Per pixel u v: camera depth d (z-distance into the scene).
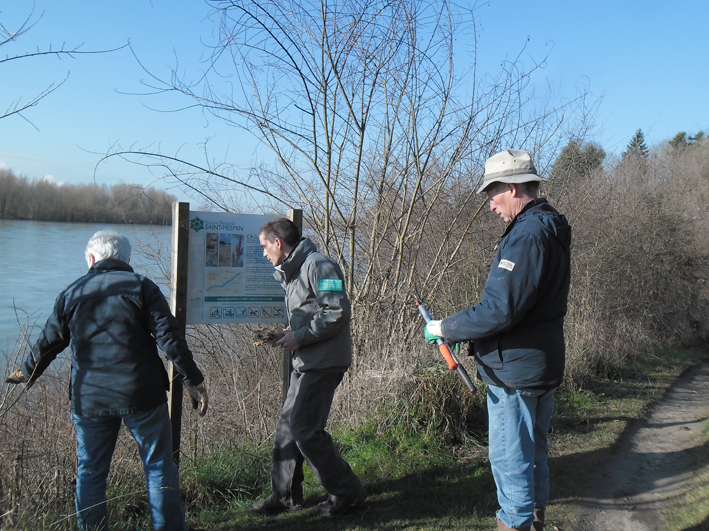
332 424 4.63
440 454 4.29
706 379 8.02
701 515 3.44
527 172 2.57
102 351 2.61
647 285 10.52
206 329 5.28
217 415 4.27
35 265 8.69
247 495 3.60
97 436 2.65
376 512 3.40
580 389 6.43
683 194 13.27
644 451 4.77
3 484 2.96
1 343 3.40
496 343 2.50
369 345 5.26
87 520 2.63
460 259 6.47
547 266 2.42
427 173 6.12
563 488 3.90
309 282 3.15
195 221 3.51
